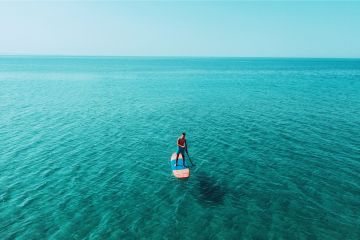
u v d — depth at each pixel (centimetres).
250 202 1423
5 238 1130
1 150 2158
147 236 1152
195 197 1473
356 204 1397
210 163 1923
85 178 1692
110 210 1345
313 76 10094
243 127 2862
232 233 1177
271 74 11269
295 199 1447
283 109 3794
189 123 3044
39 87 6306
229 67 17838
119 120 3186
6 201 1415
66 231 1181
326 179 1675
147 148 2242
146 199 1449
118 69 14438
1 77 8781
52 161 1953
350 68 16800
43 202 1411
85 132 2681
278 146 2266
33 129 2775
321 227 1215
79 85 6844
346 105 4066
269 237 1151
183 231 1188
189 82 7788
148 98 4825
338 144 2309
